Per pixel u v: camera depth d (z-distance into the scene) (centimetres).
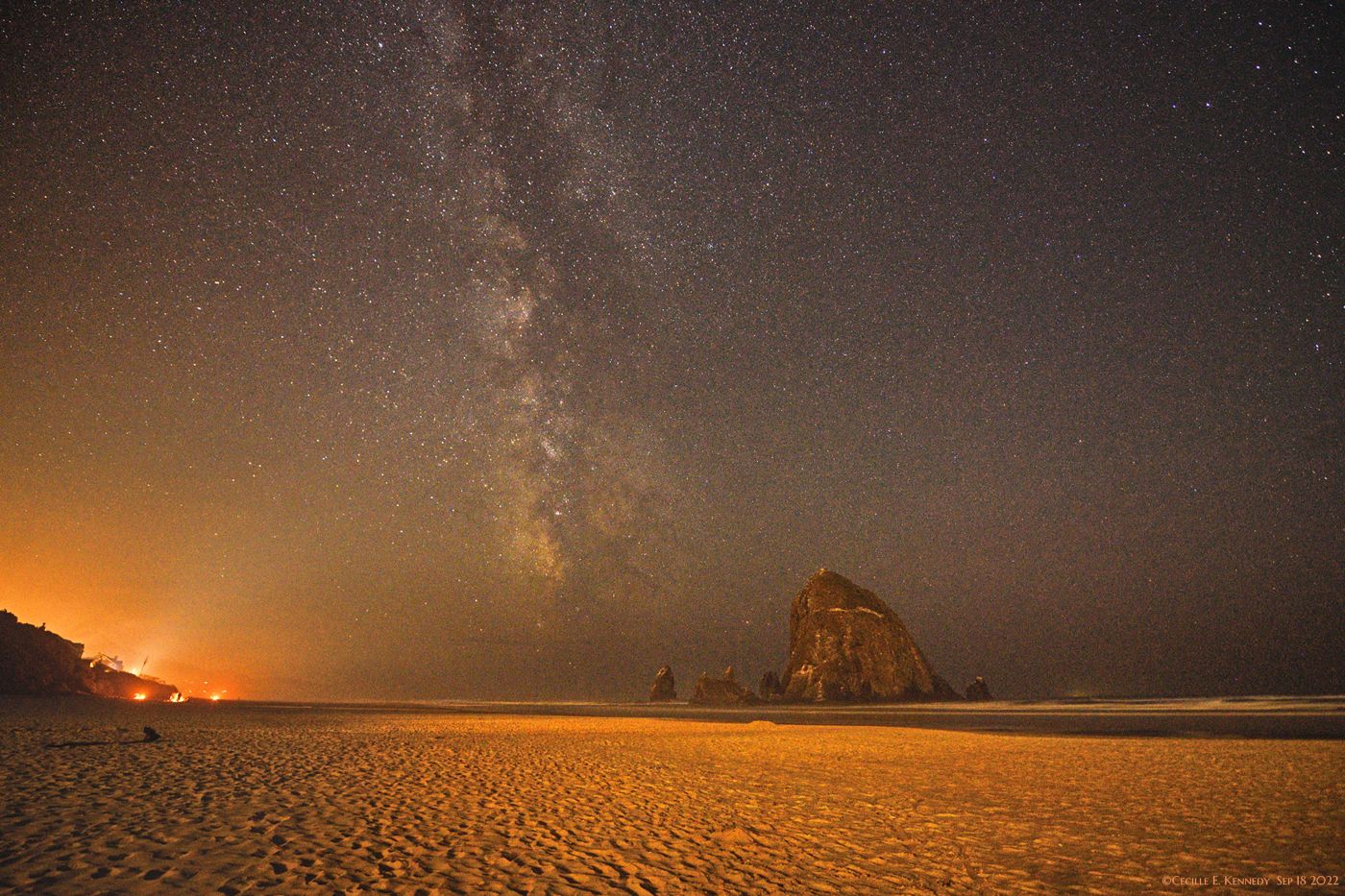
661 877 719
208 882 614
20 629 4881
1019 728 3397
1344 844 928
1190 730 3141
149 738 1866
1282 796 1298
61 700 4047
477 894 627
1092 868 809
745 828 981
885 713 6094
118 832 778
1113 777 1551
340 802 1032
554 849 804
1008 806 1191
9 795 984
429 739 2248
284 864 681
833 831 980
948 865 812
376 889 621
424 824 901
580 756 1859
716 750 2094
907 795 1293
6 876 600
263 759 1558
